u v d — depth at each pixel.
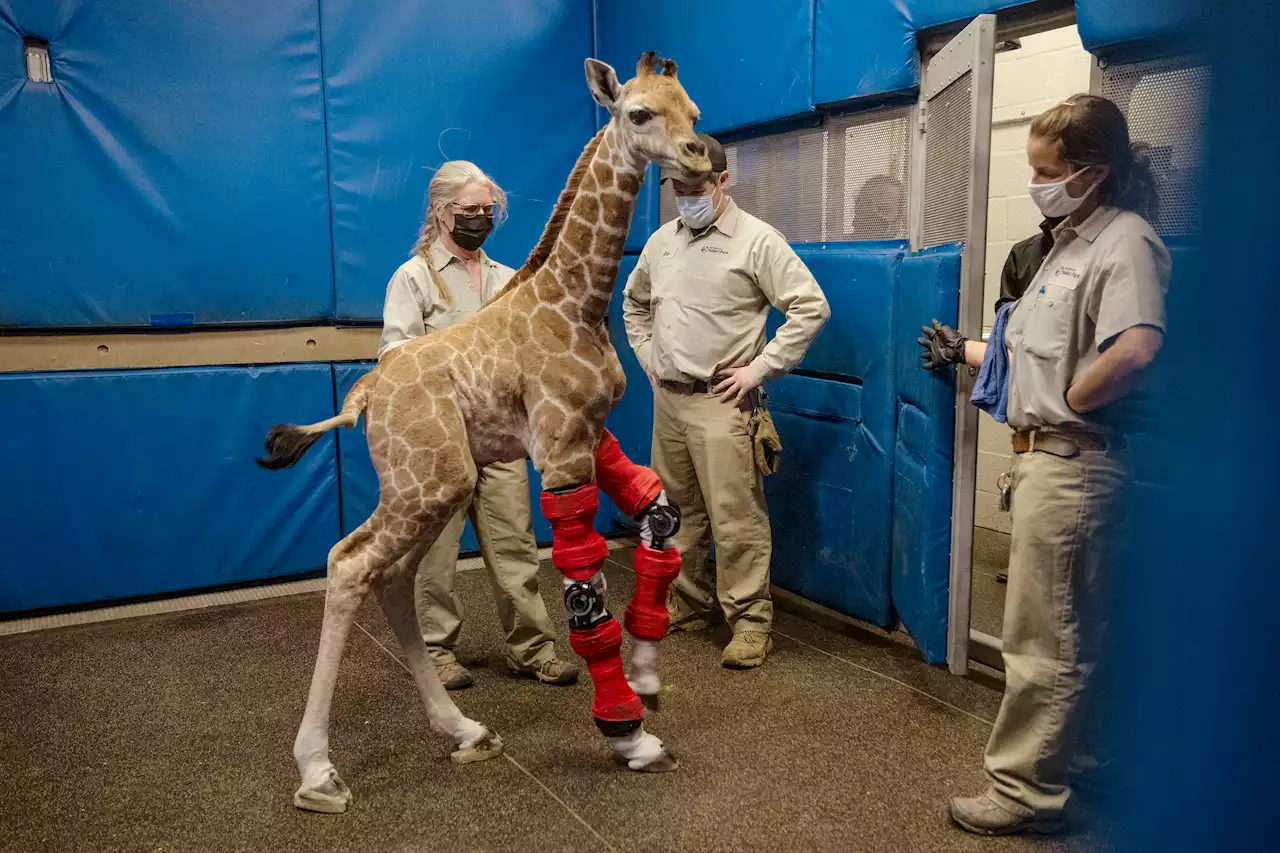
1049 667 1.88
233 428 3.77
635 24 4.20
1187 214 0.50
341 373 3.96
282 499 3.88
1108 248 1.74
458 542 2.82
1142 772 0.55
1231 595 0.50
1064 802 1.95
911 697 2.70
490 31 4.17
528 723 2.59
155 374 3.63
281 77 3.77
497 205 2.98
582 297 2.15
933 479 2.70
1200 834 0.53
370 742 2.49
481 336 2.20
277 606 3.65
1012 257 3.03
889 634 3.21
